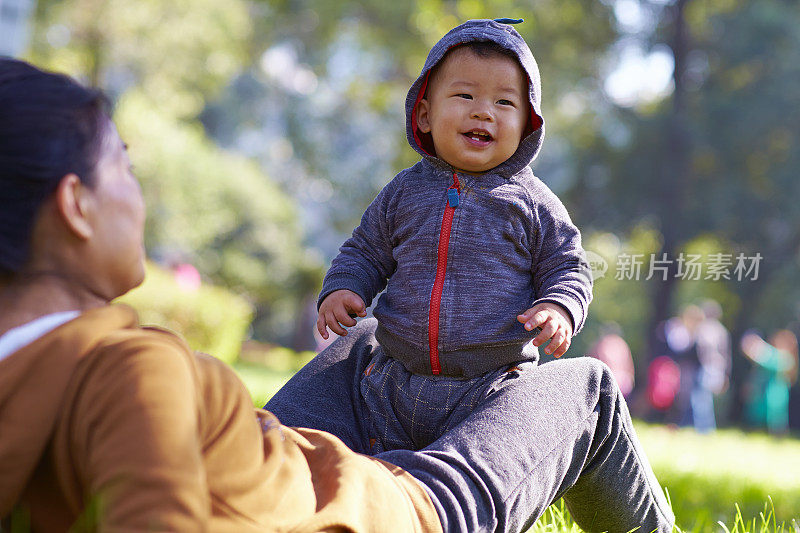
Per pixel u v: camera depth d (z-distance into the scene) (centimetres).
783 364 2344
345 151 4812
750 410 2412
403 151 3491
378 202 340
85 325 186
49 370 181
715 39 3325
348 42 3597
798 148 3188
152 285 1617
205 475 184
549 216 320
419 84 334
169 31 3072
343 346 332
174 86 3328
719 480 795
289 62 4784
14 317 189
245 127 5466
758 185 3272
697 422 1967
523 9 3000
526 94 328
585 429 283
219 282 3944
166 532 165
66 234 191
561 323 294
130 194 201
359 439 310
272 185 4322
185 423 175
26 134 185
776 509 673
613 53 3325
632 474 303
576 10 3170
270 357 3216
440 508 236
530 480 260
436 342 304
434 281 310
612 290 4103
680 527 482
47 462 184
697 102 3300
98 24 2881
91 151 192
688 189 3259
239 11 3456
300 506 206
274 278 4212
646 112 3438
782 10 3328
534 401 274
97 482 171
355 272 334
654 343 3216
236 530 190
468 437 260
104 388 177
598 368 293
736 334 3509
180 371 183
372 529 215
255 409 228
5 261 186
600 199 3334
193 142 3572
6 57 197
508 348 305
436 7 2245
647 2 3312
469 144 316
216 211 3581
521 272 318
